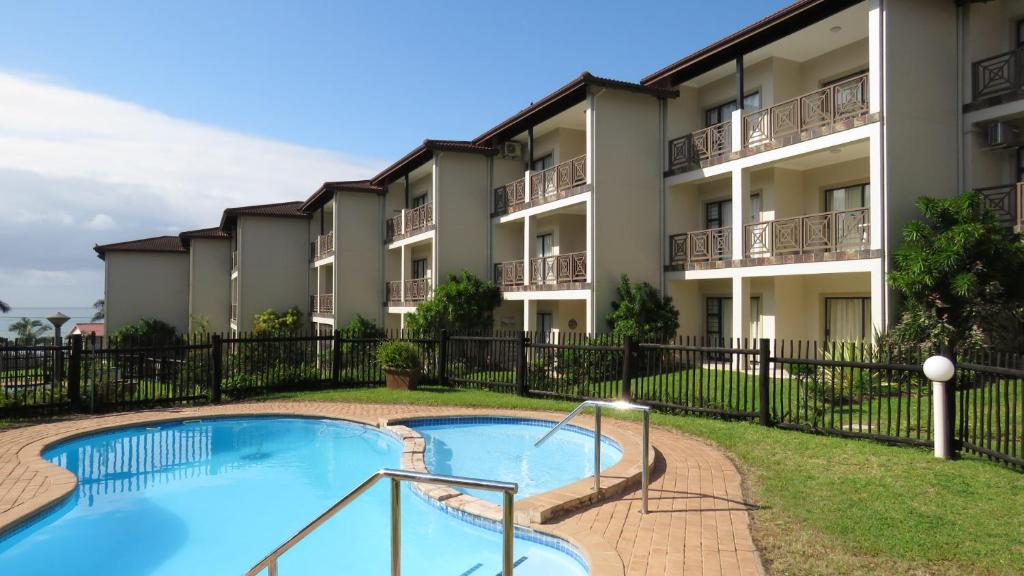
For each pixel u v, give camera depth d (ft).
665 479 23.02
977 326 36.55
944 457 24.13
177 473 28.76
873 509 18.60
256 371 48.11
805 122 53.21
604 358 43.80
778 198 55.62
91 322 221.46
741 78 53.31
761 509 19.33
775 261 49.55
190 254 114.52
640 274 59.47
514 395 43.88
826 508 18.88
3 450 28.63
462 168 74.49
